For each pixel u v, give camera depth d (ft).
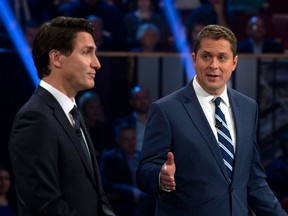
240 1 51.60
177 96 18.29
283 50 46.32
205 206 17.52
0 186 30.71
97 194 15.21
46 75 15.11
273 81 33.55
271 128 33.73
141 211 31.81
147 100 32.81
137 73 32.89
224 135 17.93
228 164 17.81
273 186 33.55
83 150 15.01
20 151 14.11
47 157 14.14
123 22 44.65
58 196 14.10
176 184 17.74
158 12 48.78
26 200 14.06
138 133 32.65
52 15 45.21
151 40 44.29
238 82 33.35
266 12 51.72
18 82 31.17
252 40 44.78
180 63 33.09
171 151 17.88
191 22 46.93
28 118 14.32
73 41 14.92
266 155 33.76
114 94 32.76
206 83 17.67
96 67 15.25
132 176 32.14
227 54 17.48
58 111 14.82
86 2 44.52
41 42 14.98
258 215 18.90
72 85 15.15
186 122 17.84
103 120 32.68
